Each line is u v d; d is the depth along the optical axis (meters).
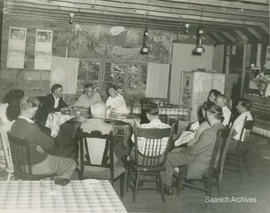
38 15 9.51
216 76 9.56
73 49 10.38
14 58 10.02
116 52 10.67
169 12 7.39
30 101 3.52
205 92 9.50
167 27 10.33
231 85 10.06
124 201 4.36
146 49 8.41
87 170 3.96
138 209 4.11
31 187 2.15
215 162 4.43
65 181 2.23
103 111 4.18
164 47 10.98
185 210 4.15
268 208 4.25
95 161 4.02
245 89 9.49
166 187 4.63
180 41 11.05
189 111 8.99
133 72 10.84
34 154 3.42
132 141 4.61
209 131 4.23
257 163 6.62
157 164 4.26
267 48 8.48
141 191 4.75
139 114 8.16
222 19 8.05
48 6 7.91
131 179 5.18
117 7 7.41
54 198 1.96
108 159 4.16
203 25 9.30
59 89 7.26
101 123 4.16
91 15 8.95
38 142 3.47
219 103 5.92
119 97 7.53
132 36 10.71
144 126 4.45
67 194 2.04
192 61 11.20
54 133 5.69
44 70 10.26
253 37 9.19
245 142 5.54
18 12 9.21
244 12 7.33
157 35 10.89
